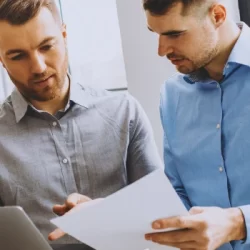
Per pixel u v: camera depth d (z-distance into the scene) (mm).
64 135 1220
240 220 881
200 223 782
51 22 1079
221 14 1027
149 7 986
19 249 782
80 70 2193
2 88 2283
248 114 1047
